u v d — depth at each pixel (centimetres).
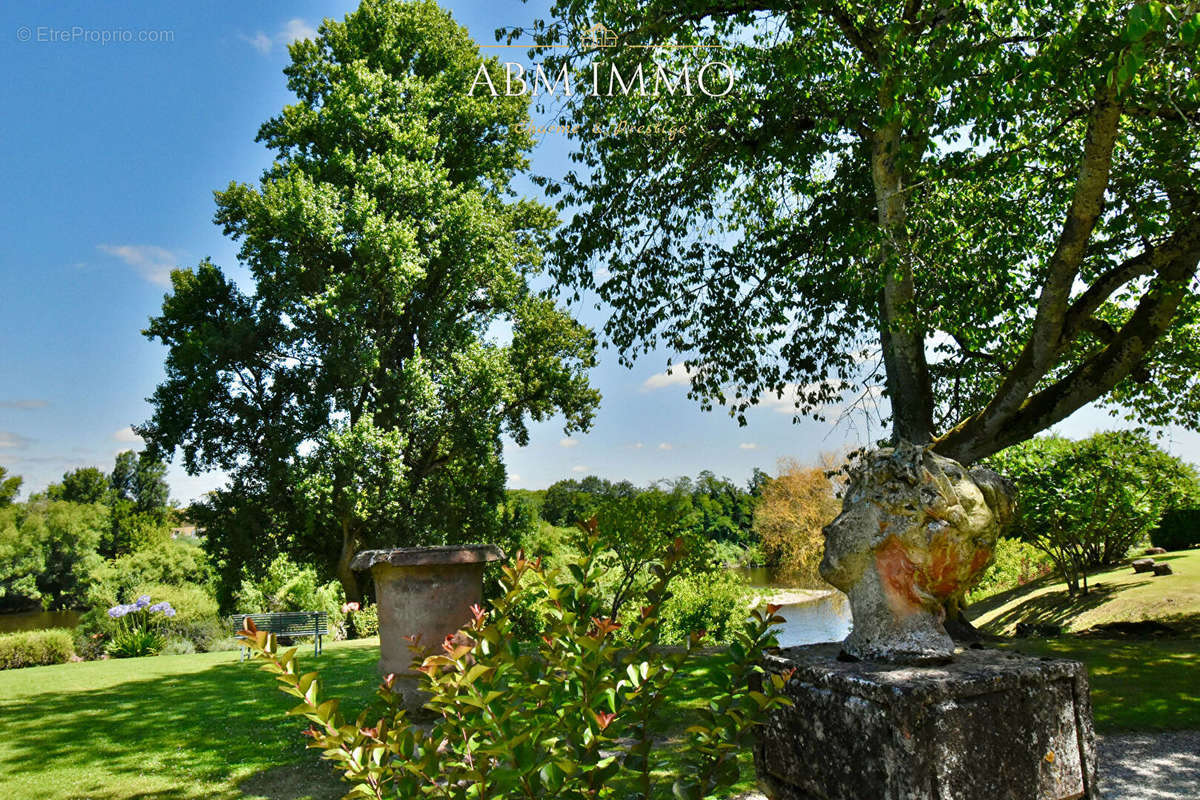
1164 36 522
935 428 1196
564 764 209
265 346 1975
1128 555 1867
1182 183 823
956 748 249
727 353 1248
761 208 1279
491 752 215
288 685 224
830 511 3838
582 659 245
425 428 2014
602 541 308
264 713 830
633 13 994
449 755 249
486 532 2203
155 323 2134
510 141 2273
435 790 265
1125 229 958
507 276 2184
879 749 252
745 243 1269
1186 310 1005
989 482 315
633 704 257
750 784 514
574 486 5228
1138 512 1551
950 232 1006
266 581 2430
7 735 756
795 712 295
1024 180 1045
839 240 1071
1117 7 656
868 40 934
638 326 1228
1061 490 1459
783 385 1273
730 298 1251
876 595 303
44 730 775
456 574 714
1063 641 1111
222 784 569
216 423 1953
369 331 2047
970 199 1029
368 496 1858
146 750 680
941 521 294
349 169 1955
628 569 1091
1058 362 1098
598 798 228
